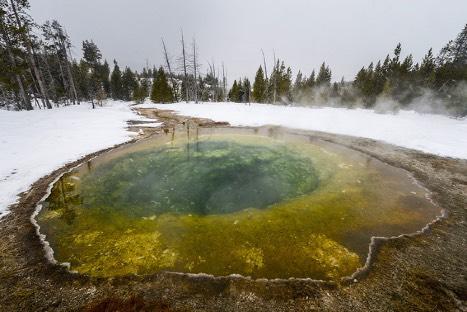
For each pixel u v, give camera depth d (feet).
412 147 36.60
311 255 14.73
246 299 11.76
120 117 60.18
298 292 12.16
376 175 26.78
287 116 63.21
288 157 33.04
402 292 12.26
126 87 172.04
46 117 52.16
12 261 14.17
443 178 26.30
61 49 96.84
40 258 14.43
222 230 17.13
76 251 15.05
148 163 30.71
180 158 32.60
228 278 12.94
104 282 12.73
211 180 26.73
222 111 72.28
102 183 24.91
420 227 17.84
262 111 72.95
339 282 12.82
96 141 37.22
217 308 11.28
